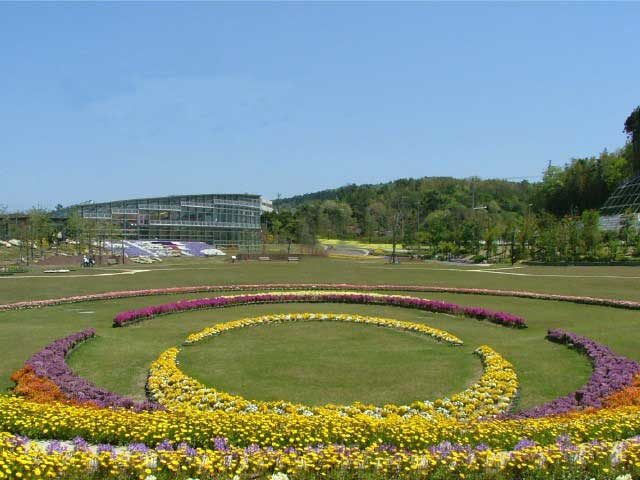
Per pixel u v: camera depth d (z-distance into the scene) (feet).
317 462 37.52
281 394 61.93
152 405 54.49
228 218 456.04
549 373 70.79
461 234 372.58
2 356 79.46
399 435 42.37
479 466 37.06
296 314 114.42
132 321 109.60
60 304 137.69
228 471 37.40
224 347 85.92
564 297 142.41
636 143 392.88
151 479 34.45
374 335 95.50
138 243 383.04
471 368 72.79
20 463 35.47
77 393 57.31
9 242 354.95
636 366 68.80
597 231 275.18
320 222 594.24
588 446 39.24
